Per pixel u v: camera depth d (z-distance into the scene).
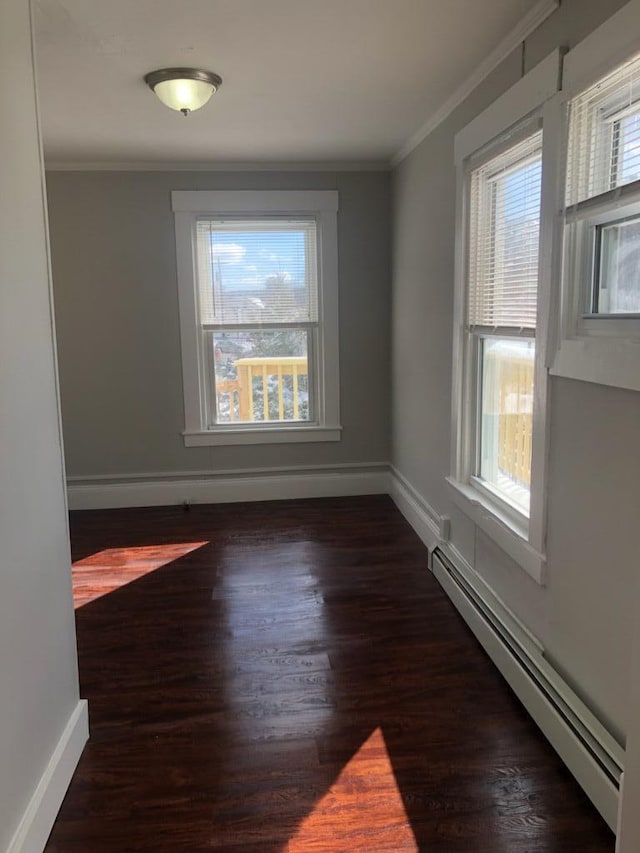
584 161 1.84
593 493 1.79
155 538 3.83
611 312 1.80
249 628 2.72
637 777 1.32
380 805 1.75
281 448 4.55
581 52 1.77
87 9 2.02
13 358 1.52
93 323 4.27
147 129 3.36
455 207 2.93
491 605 2.52
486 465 2.86
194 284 4.28
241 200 4.21
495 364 2.71
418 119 3.26
